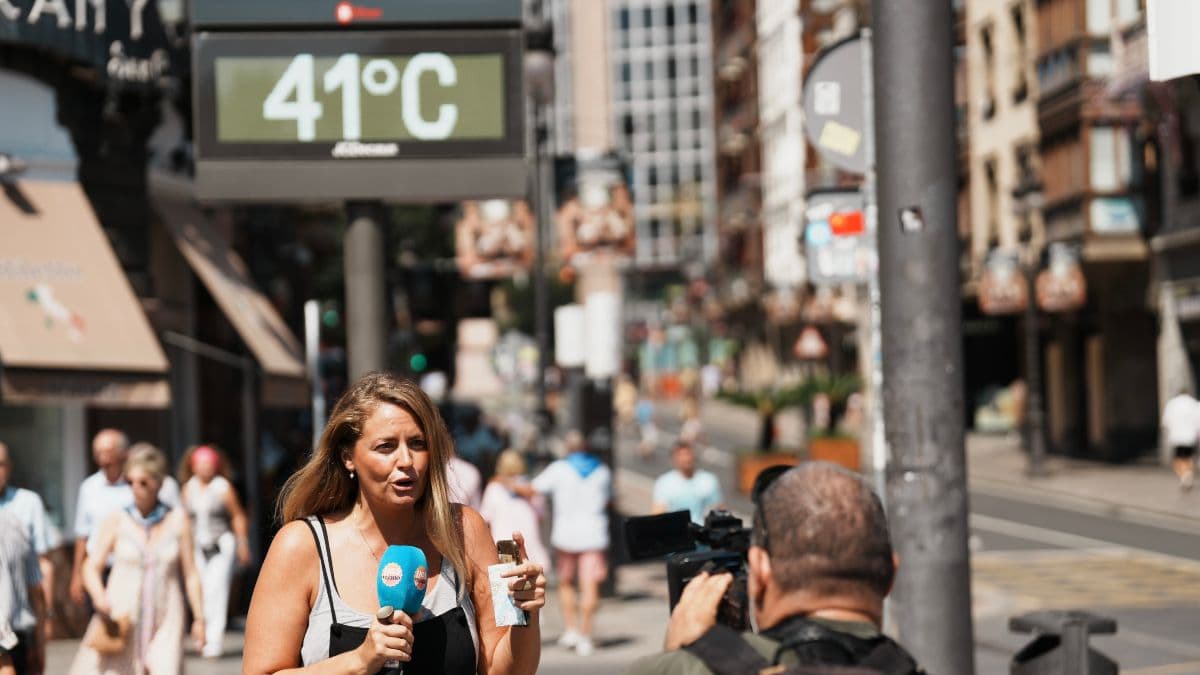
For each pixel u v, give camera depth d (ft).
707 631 14.32
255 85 40.50
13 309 70.59
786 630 14.01
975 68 229.86
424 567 19.83
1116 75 169.99
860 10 271.90
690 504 73.36
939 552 31.42
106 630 45.32
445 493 20.59
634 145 653.30
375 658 19.24
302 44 40.57
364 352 41.09
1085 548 116.78
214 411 95.25
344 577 20.21
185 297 90.58
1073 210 188.24
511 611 20.44
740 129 386.73
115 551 45.68
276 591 20.16
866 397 250.78
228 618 81.56
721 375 445.78
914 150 30.99
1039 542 121.29
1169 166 177.37
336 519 20.63
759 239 371.15
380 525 20.42
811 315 299.17
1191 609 83.71
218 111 40.45
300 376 88.99
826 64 37.06
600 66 120.47
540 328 112.06
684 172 651.66
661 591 95.30
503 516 72.18
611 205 110.11
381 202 41.27
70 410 77.92
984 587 95.35
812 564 14.05
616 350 94.94
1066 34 191.42
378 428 20.25
